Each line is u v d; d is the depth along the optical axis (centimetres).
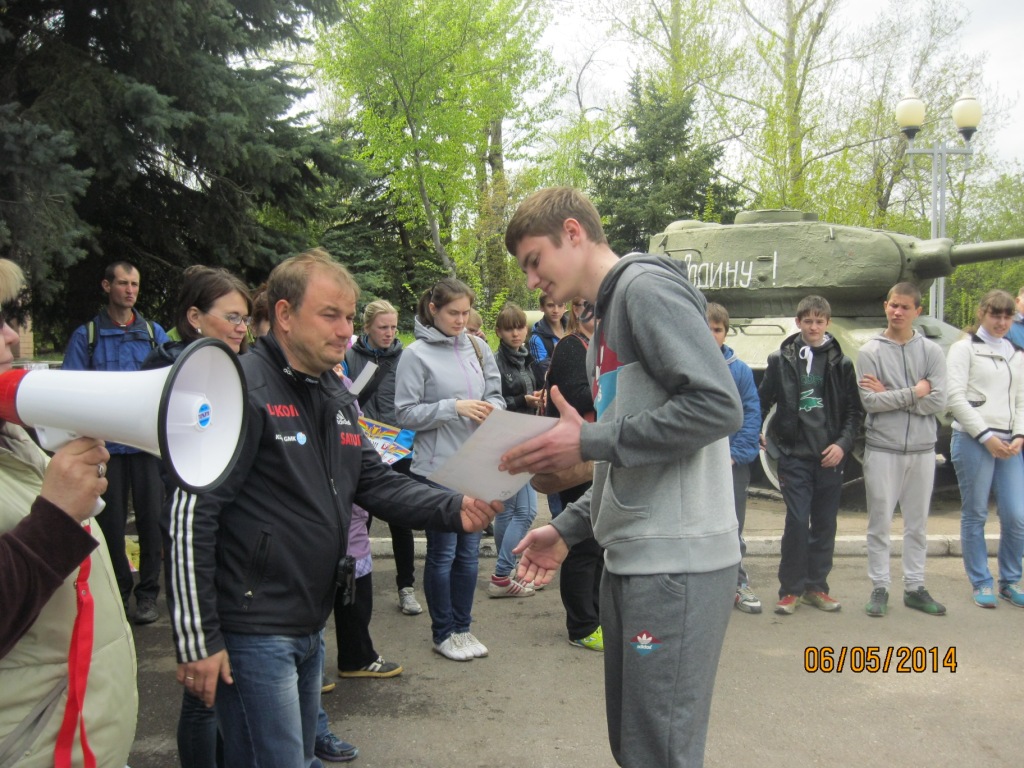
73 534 167
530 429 213
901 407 538
